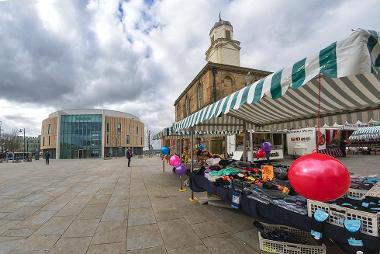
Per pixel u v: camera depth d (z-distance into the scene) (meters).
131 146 68.69
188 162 10.80
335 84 3.61
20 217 5.14
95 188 8.73
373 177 4.35
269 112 6.46
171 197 6.76
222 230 4.13
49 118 61.00
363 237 2.07
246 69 24.83
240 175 5.04
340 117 5.58
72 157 56.78
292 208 2.93
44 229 4.38
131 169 16.56
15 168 20.59
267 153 8.11
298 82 2.38
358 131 26.52
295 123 7.17
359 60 1.79
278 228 3.47
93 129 58.50
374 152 26.50
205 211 5.27
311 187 1.84
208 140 22.05
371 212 2.23
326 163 1.85
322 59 2.12
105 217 5.04
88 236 4.01
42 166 23.20
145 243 3.68
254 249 3.38
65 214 5.33
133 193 7.54
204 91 24.81
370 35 1.84
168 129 10.12
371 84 3.45
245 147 8.03
